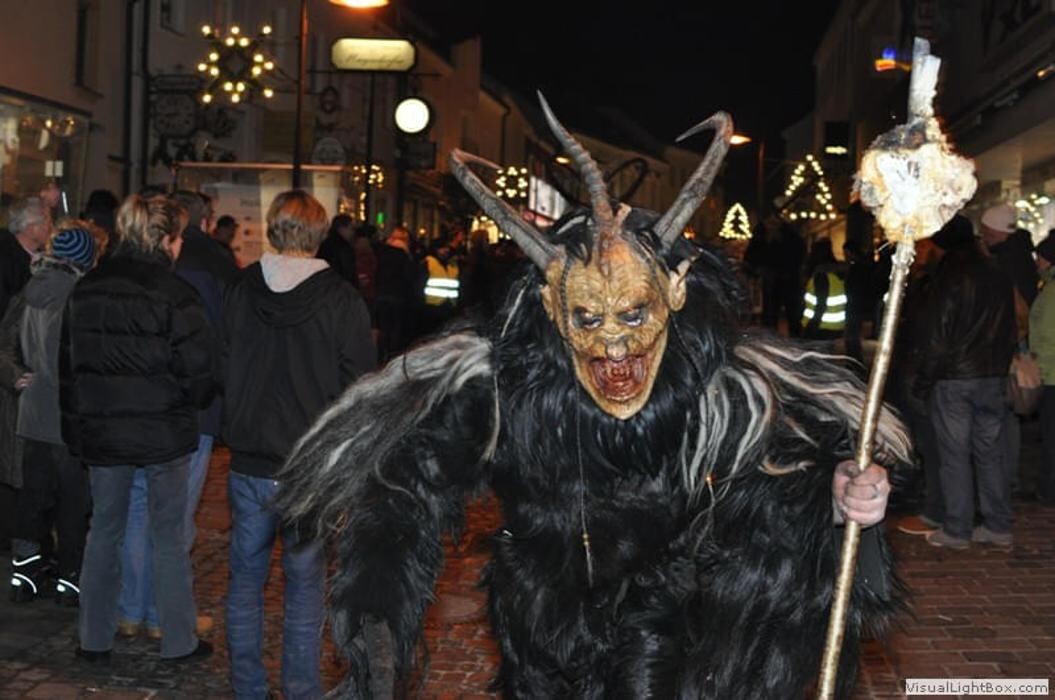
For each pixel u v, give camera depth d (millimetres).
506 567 3178
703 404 3010
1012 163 20781
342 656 3090
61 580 6617
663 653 3098
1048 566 7562
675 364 2996
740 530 3043
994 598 6867
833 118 47375
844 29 43719
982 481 8102
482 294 17812
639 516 3057
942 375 7902
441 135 43188
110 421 5453
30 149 15391
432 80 41719
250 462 4852
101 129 20047
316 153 21438
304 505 3234
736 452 3008
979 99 20141
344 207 16734
